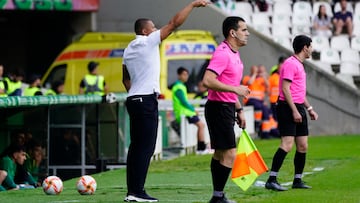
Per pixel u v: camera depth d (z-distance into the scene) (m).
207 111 25.86
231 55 25.84
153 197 28.67
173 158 45.62
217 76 25.55
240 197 28.80
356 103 62.41
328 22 67.81
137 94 27.19
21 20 71.38
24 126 40.56
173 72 56.19
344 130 62.62
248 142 26.34
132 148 27.38
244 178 26.25
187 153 48.62
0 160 34.84
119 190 31.66
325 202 27.53
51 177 30.55
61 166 42.91
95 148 44.34
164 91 55.78
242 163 26.28
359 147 48.31
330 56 66.94
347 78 65.38
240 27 26.02
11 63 72.12
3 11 67.75
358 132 62.59
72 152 43.00
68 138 43.03
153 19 67.69
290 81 30.81
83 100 40.53
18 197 29.62
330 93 62.59
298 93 31.02
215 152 25.94
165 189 31.78
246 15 68.19
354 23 68.19
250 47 64.44
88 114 43.97
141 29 27.66
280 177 35.19
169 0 67.56
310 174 36.06
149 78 27.27
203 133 48.25
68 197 29.39
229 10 68.12
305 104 31.69
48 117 38.84
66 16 69.75
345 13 67.81
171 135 48.75
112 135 44.38
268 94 59.59
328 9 68.44
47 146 38.72
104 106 44.38
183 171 38.69
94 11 66.12
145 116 27.19
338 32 67.62
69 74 58.53
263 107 57.94
